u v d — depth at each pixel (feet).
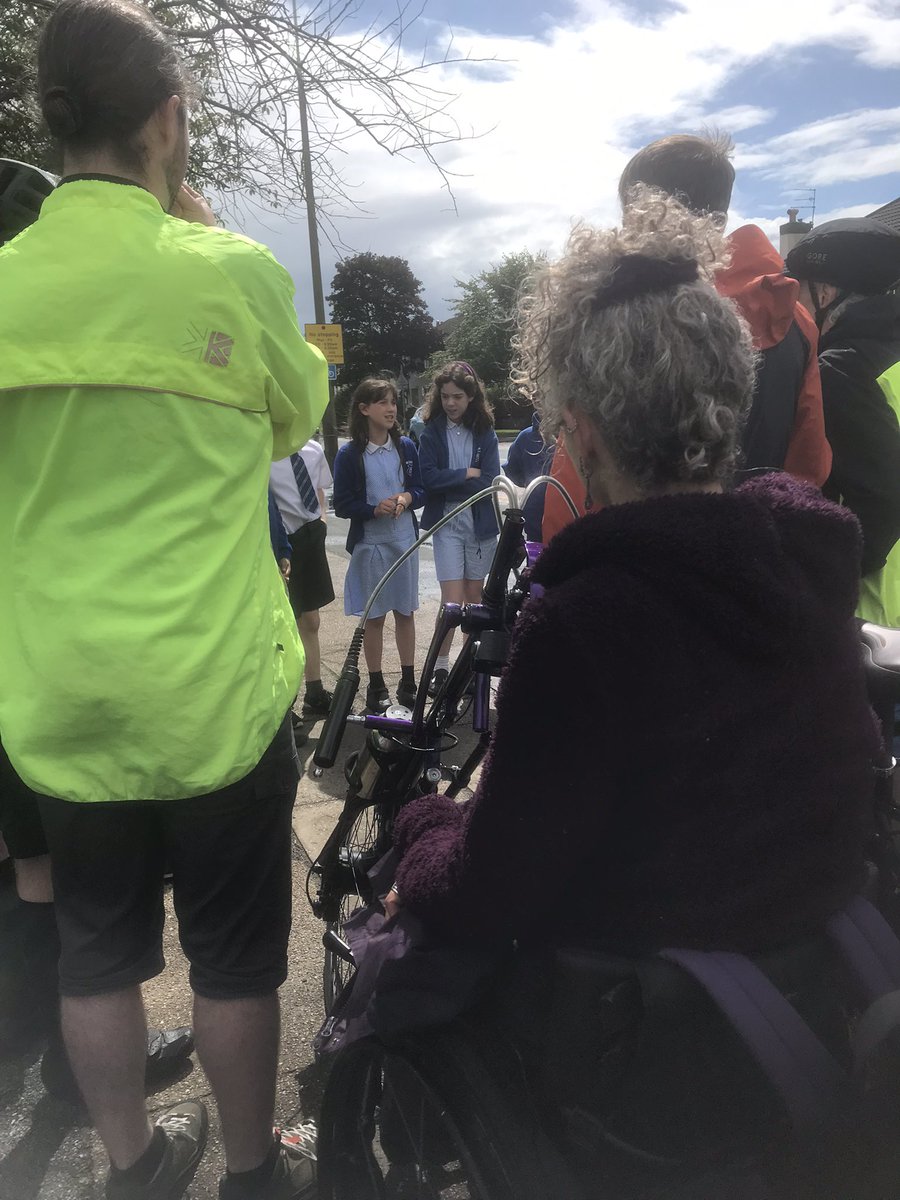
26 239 3.90
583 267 3.30
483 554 14.92
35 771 3.94
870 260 6.57
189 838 4.29
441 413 14.65
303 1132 5.58
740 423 3.34
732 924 3.05
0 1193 5.37
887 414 6.54
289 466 13.01
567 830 3.07
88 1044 4.43
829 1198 2.92
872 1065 2.90
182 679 3.84
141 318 3.79
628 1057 3.17
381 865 4.75
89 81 3.93
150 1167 4.81
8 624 3.96
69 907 4.38
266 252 4.28
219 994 4.51
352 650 5.47
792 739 3.06
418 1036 3.72
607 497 3.51
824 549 3.20
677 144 6.28
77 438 3.79
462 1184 4.65
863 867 3.43
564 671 2.94
